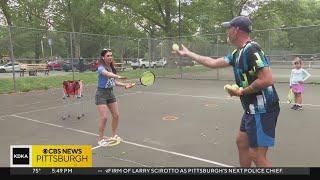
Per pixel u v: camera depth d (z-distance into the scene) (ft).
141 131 27.02
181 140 24.29
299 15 122.31
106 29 137.90
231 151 21.49
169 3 111.86
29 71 63.62
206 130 27.20
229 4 120.88
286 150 21.35
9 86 55.93
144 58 88.89
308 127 27.37
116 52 82.58
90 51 76.89
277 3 119.55
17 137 25.70
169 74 86.22
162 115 33.60
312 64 70.95
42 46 66.64
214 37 102.27
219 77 79.92
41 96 49.08
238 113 34.09
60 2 136.26
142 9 113.29
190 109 36.81
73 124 29.99
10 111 36.99
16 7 121.90
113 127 23.85
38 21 133.69
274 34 74.38
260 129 12.98
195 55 14.61
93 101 43.60
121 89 56.18
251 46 12.90
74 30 138.51
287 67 72.64
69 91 33.01
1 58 59.52
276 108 13.17
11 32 59.16
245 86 13.38
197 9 115.96
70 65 72.74
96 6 127.13
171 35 114.11
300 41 71.67
